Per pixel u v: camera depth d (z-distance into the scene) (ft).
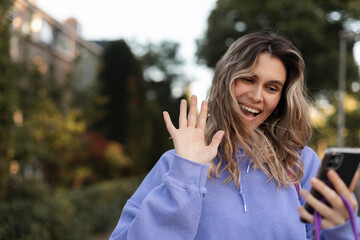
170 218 4.53
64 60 51.67
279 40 5.40
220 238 4.87
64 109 32.65
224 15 62.59
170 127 4.93
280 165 5.24
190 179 4.65
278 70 5.28
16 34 23.62
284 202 5.06
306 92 6.79
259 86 5.26
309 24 56.75
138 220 4.59
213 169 5.19
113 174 44.47
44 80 29.01
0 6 20.04
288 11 58.80
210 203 5.02
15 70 20.58
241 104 5.38
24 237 18.40
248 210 4.99
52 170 35.27
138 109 58.65
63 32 51.44
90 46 58.49
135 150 57.62
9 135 20.21
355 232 3.77
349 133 89.04
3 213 18.02
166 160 5.40
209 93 5.91
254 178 5.20
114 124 56.03
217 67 5.76
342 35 51.57
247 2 60.95
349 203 3.79
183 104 5.00
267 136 5.74
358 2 60.95
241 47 5.46
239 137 5.23
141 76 60.59
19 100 25.22
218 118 5.49
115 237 5.00
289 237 4.87
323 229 4.02
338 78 60.18
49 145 29.09
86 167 38.19
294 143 5.56
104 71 57.26
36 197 21.35
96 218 29.25
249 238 4.87
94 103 37.83
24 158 22.66
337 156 3.89
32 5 42.78
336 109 65.26
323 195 3.84
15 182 21.30
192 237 4.59
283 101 5.76
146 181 5.45
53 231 20.71
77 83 37.55
